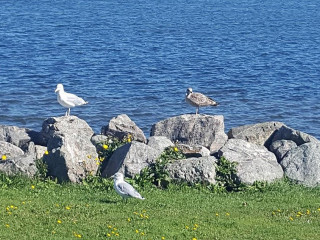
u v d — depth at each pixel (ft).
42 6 374.63
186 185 75.77
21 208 65.62
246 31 291.17
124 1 424.05
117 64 195.83
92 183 76.02
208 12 374.22
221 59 211.82
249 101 157.38
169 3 419.54
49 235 59.16
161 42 246.27
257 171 77.92
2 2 388.98
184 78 179.63
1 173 75.97
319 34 287.69
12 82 167.43
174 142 87.61
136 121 139.23
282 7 412.77
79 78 175.11
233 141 82.28
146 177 76.07
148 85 169.37
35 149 80.89
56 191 72.95
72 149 77.30
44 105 147.33
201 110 147.95
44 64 191.72
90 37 253.85
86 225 61.72
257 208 69.36
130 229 61.05
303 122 143.23
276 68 198.90
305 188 77.56
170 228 61.87
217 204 70.13
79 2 405.59
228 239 60.03
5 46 222.89
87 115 141.69
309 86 174.70
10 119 138.21
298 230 62.85
